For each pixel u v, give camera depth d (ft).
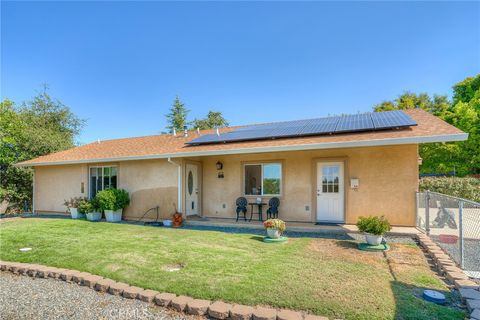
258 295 13.79
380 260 19.48
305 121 43.37
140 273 17.39
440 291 14.44
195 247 23.38
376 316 11.68
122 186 41.57
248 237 27.43
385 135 27.78
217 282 15.48
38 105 92.02
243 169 37.35
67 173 47.03
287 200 34.71
